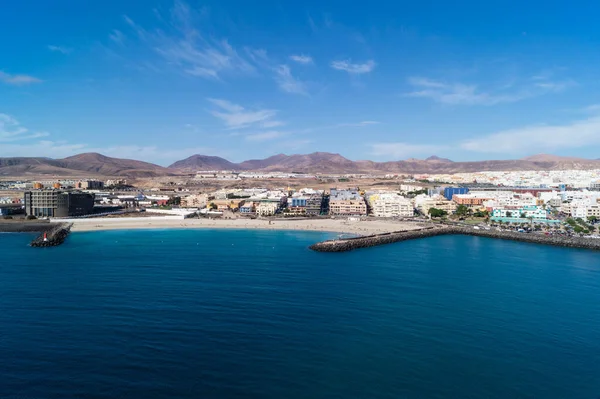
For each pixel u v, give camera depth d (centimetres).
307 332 9644
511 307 11681
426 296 12494
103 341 8956
